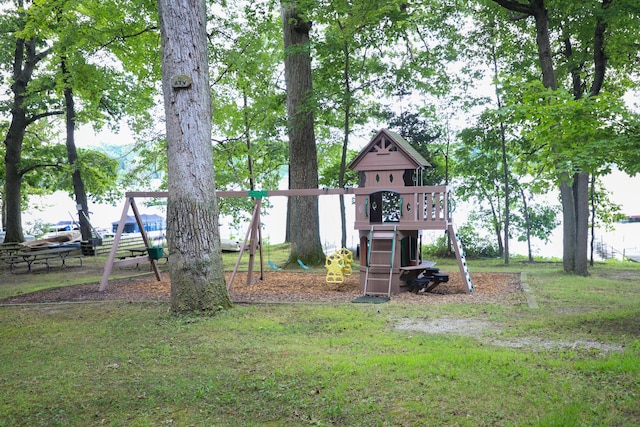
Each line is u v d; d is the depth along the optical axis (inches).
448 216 508.7
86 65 832.3
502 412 187.9
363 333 325.1
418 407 195.9
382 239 512.1
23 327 385.7
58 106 1173.7
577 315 352.8
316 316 382.6
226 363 266.8
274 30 992.9
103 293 554.6
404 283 526.3
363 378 228.2
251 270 602.5
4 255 994.7
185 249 400.8
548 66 652.7
